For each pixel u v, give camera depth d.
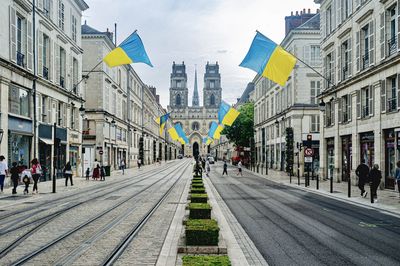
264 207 17.22
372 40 26.83
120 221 12.86
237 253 8.73
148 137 95.00
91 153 46.81
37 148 29.86
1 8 24.33
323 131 36.84
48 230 11.23
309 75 45.41
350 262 8.20
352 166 30.16
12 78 25.80
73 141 39.50
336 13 33.56
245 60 22.36
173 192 23.94
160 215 14.22
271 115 60.72
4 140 24.47
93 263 7.74
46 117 32.50
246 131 76.62
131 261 7.91
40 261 7.90
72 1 39.44
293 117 45.47
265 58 21.95
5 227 11.72
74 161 40.34
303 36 45.44
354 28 29.91
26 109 28.61
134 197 20.88
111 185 29.88
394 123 23.77
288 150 45.56
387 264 8.08
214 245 8.55
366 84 27.69
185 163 96.38
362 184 21.42
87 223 12.41
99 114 49.56
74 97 39.34
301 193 24.44
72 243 9.55
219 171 58.34
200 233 8.55
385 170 25.33
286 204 18.42
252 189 27.31
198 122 168.38
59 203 18.00
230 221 13.29
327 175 36.62
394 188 24.06
